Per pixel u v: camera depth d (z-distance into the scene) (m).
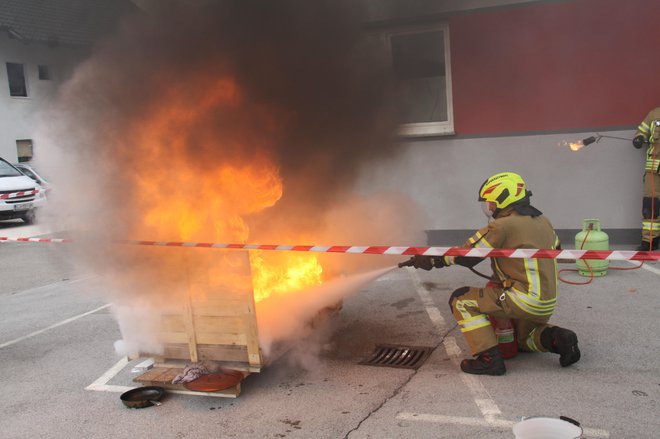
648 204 6.47
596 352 3.92
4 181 13.14
